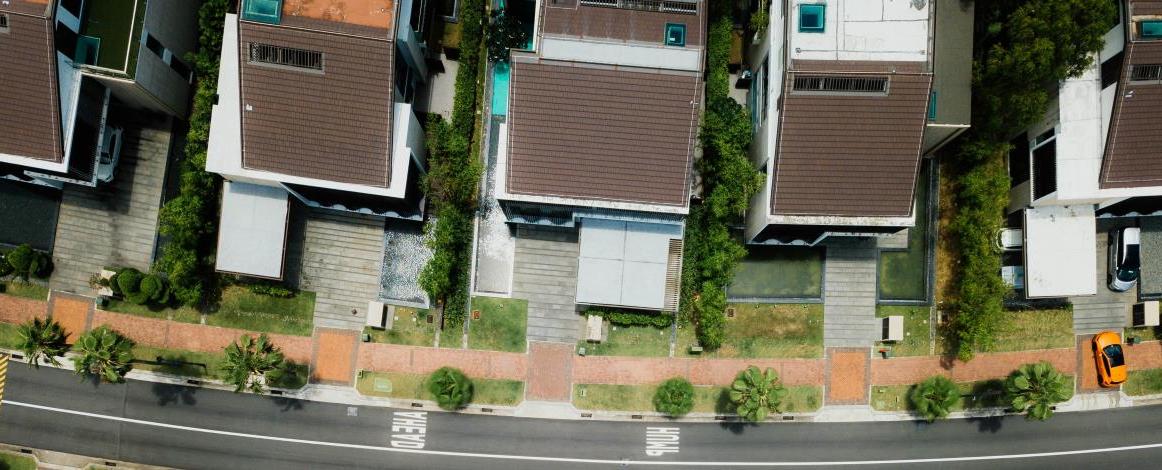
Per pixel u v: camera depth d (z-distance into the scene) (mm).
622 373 49438
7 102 41406
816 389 49781
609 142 40844
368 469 49219
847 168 40656
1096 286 49250
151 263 48906
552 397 49375
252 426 49250
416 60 44969
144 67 42812
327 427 49281
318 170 42344
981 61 43781
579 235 47750
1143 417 50125
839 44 39062
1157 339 50562
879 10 39156
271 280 48969
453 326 49094
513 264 49125
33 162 42344
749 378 45406
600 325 48344
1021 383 46281
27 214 49281
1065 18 39000
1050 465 50281
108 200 48844
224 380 47625
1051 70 41125
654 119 40406
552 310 49219
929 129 43188
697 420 49594
